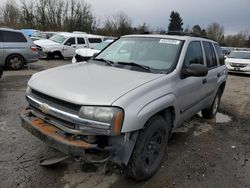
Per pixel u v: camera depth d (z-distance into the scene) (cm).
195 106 468
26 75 1051
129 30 4653
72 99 283
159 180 346
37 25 4538
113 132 275
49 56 1664
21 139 427
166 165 386
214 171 382
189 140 488
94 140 283
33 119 328
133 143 300
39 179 327
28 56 1198
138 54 421
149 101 309
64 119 290
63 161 369
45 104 308
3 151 386
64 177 335
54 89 305
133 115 285
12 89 781
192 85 421
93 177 338
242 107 771
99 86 306
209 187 342
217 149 459
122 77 341
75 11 4634
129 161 310
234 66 1578
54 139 289
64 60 1703
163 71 376
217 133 538
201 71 380
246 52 1703
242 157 435
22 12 4566
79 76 341
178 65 389
